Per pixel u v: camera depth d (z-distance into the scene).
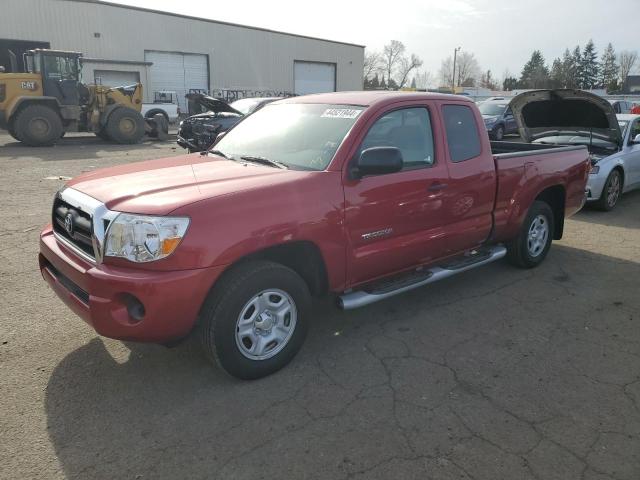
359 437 2.87
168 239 2.90
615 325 4.32
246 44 35.91
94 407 3.11
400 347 3.90
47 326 4.09
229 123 13.10
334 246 3.57
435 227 4.32
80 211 3.28
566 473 2.61
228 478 2.56
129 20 30.97
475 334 4.13
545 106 7.73
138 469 2.61
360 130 3.77
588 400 3.24
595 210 8.83
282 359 3.50
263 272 3.26
